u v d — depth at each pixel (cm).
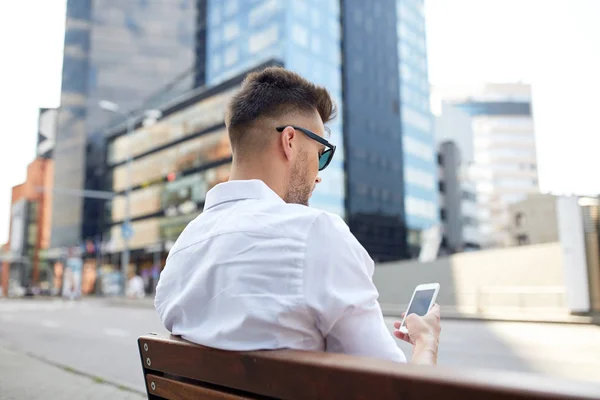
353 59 5478
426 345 110
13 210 9775
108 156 7062
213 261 114
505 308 1875
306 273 104
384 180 5503
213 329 111
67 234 7400
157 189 6097
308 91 132
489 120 13325
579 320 1443
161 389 133
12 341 1070
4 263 9394
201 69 6438
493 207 12850
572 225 1608
